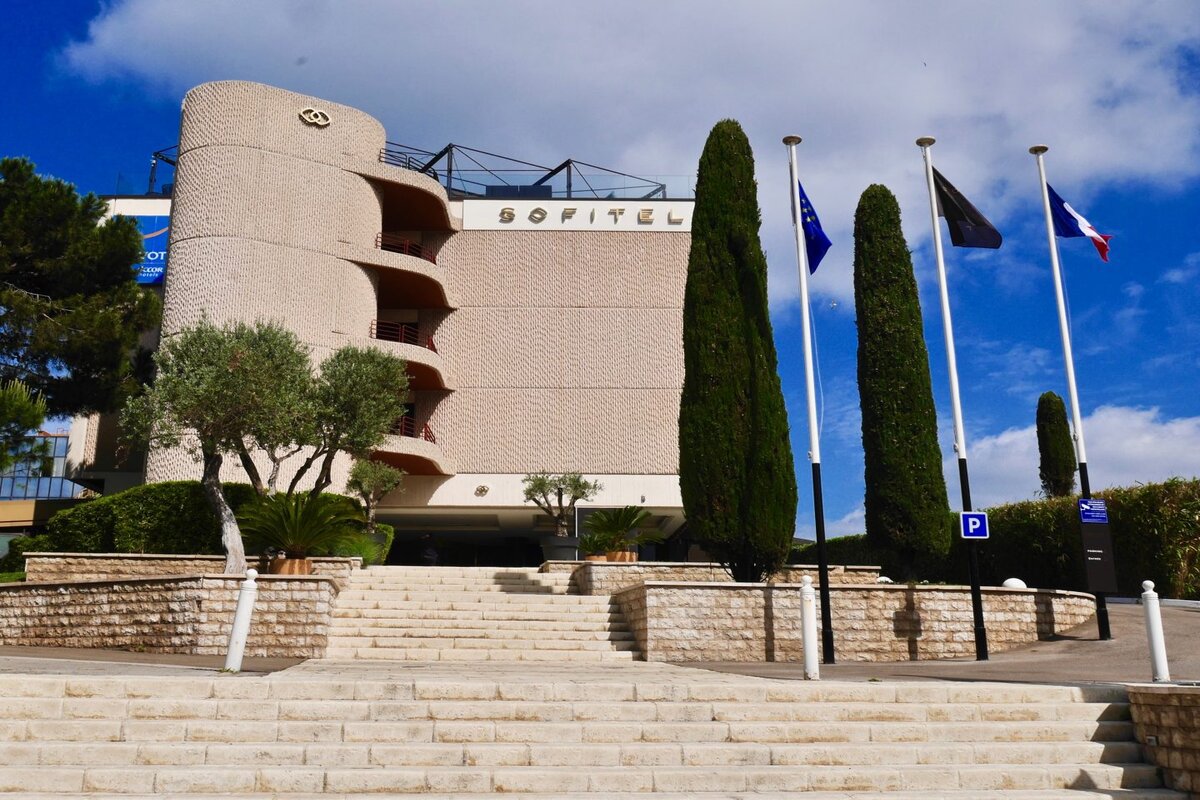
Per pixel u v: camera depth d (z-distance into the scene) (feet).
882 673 40.75
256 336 63.00
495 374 102.94
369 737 26.35
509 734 26.81
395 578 65.82
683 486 57.21
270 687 28.25
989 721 29.17
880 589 51.62
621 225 106.63
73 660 42.34
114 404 78.23
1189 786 25.68
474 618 55.62
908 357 60.95
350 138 95.71
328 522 59.21
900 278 62.23
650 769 25.41
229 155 89.71
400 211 103.45
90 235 76.43
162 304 90.74
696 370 58.13
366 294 94.79
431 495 100.07
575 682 29.78
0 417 53.47
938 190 54.95
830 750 26.73
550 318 104.32
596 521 72.28
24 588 55.72
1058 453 89.92
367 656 50.29
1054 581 68.03
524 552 126.31
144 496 72.28
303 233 90.99
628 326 104.27
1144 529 59.88
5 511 101.50
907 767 26.22
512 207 107.14
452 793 24.07
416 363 95.76
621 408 102.17
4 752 24.29
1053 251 53.78
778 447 56.70
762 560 55.77
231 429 59.41
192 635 49.65
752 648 50.42
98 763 24.43
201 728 25.84
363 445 66.85
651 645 50.19
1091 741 28.30
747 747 26.63
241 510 62.80
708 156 61.77
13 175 74.95
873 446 60.64
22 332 72.38
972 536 49.14
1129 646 47.14
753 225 60.64
